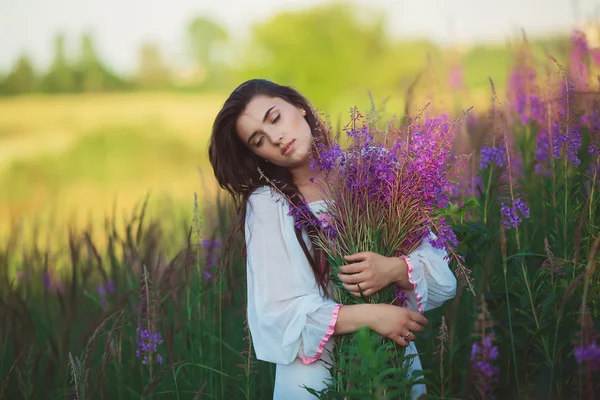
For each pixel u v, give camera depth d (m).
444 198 2.49
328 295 2.50
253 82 2.69
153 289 3.18
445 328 2.35
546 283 2.76
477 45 18.94
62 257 4.47
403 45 30.92
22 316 3.66
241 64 34.38
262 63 32.66
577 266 2.61
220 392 3.28
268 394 3.28
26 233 5.25
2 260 4.18
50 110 31.02
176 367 3.26
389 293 2.45
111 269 3.79
